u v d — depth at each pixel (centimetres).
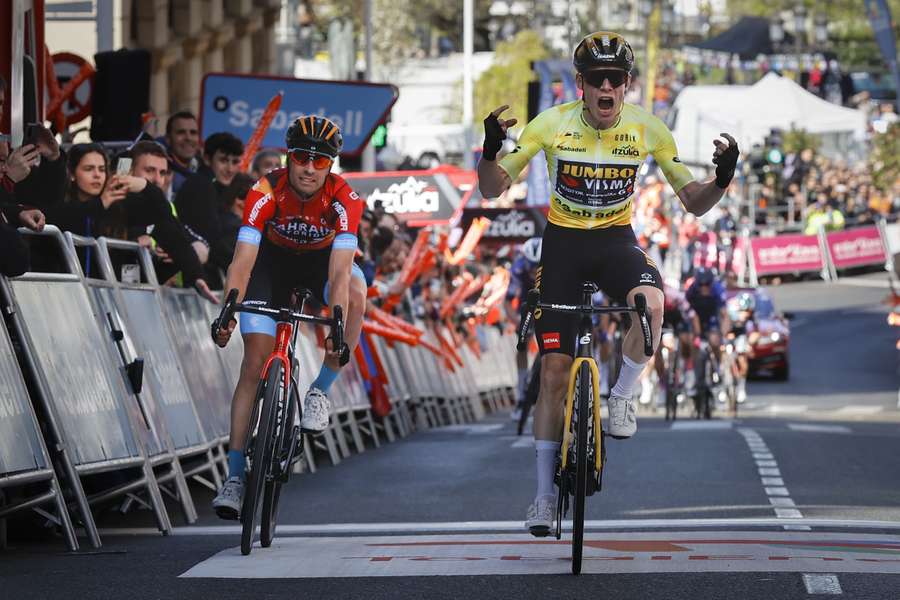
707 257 6331
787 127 10200
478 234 4644
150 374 1884
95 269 1881
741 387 5341
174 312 2089
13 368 1536
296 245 1597
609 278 1503
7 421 1494
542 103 6206
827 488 2223
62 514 1553
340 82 3656
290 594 1264
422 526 1795
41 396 1574
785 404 5350
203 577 1347
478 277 4997
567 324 1502
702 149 10031
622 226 1530
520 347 1502
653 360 4259
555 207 1524
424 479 2400
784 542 1555
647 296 1468
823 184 11062
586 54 1471
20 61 2223
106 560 1466
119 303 1848
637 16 12469
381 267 3806
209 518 1897
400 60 12912
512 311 3919
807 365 7081
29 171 1848
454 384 4338
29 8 2377
